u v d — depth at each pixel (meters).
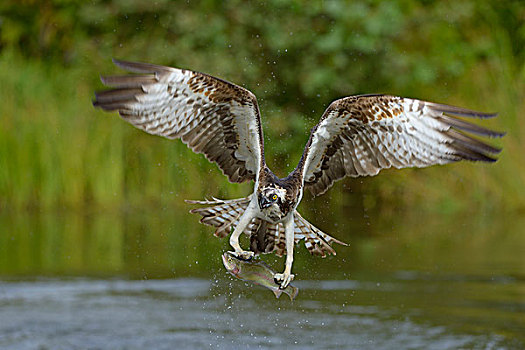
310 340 10.95
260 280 8.71
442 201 21.42
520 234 18.08
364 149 9.02
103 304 12.51
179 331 11.30
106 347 10.55
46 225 18.75
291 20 22.81
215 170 20.53
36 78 20.77
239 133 8.86
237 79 22.45
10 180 19.92
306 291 13.46
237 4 22.80
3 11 23.00
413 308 12.28
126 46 22.64
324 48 22.42
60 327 11.40
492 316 11.80
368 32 22.61
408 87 23.41
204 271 14.58
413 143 8.77
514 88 22.91
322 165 9.19
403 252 16.28
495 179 21.55
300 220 9.03
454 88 23.25
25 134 20.03
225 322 11.72
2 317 11.77
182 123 8.67
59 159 20.12
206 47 22.80
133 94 8.35
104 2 23.23
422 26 23.66
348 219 20.25
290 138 22.16
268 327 11.52
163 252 16.05
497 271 14.41
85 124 20.39
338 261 15.48
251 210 8.72
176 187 20.56
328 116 8.77
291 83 22.92
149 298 12.89
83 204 20.28
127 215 20.16
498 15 24.41
